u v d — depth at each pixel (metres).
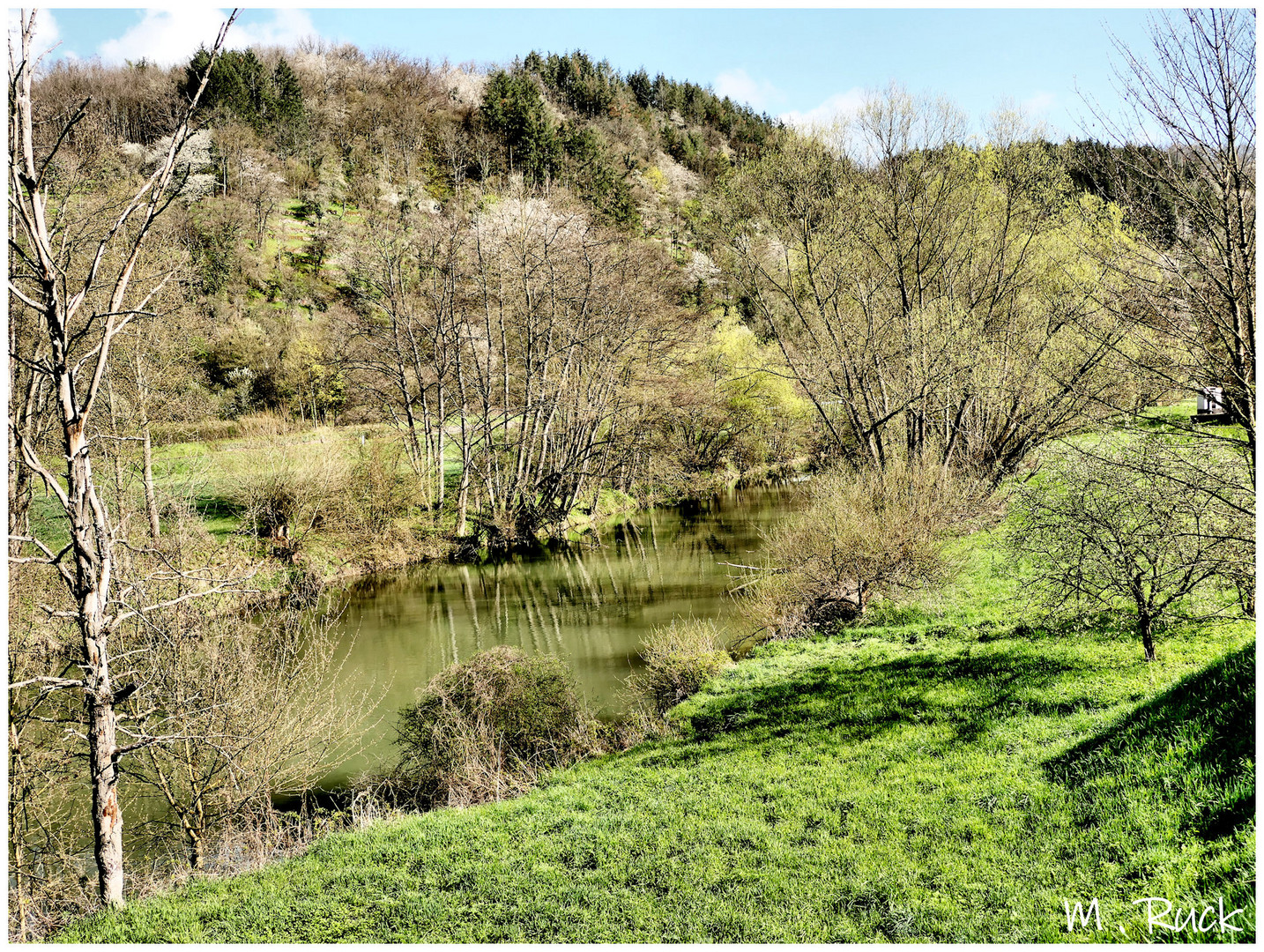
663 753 11.27
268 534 24.23
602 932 6.66
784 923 6.44
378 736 13.66
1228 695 7.10
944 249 22.17
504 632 20.08
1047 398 19.47
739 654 16.28
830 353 21.89
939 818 7.67
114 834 7.66
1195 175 7.82
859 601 17.00
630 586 24.09
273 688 10.94
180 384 23.61
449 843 8.74
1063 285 18.83
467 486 31.12
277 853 9.51
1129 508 10.41
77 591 7.37
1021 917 5.79
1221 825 5.86
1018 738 9.12
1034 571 14.65
